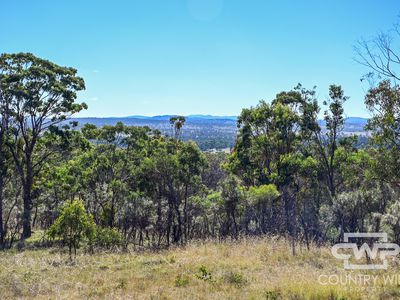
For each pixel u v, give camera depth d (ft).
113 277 42.73
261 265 48.03
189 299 32.53
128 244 88.33
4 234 105.40
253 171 116.06
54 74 108.78
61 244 86.22
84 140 124.36
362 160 76.79
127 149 125.39
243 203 93.20
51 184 120.67
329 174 106.73
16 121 110.42
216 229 105.09
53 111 112.37
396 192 68.90
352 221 81.61
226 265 48.11
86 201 112.78
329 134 111.34
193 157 103.60
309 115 113.09
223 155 152.97
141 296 33.63
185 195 101.04
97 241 75.15
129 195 101.24
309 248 60.54
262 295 32.73
